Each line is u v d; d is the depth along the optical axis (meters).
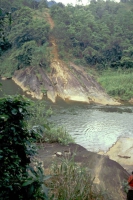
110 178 7.20
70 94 28.91
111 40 38.12
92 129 18.56
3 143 3.29
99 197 5.44
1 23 3.57
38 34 37.09
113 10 52.69
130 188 5.86
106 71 36.53
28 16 39.25
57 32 37.72
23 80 33.12
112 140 16.69
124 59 36.94
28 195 3.00
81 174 5.43
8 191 3.21
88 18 42.72
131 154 14.37
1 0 35.06
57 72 32.66
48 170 6.71
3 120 3.32
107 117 21.69
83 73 33.28
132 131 18.50
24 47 34.75
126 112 23.59
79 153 9.12
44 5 51.47
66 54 37.22
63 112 22.69
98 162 8.26
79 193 4.94
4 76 37.56
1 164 3.23
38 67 33.12
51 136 10.29
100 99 27.92
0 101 3.33
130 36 40.66
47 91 29.19
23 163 3.50
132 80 32.03
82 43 39.25
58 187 4.98
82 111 23.36
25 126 3.53
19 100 3.37
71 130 18.17
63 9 44.66
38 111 13.45
